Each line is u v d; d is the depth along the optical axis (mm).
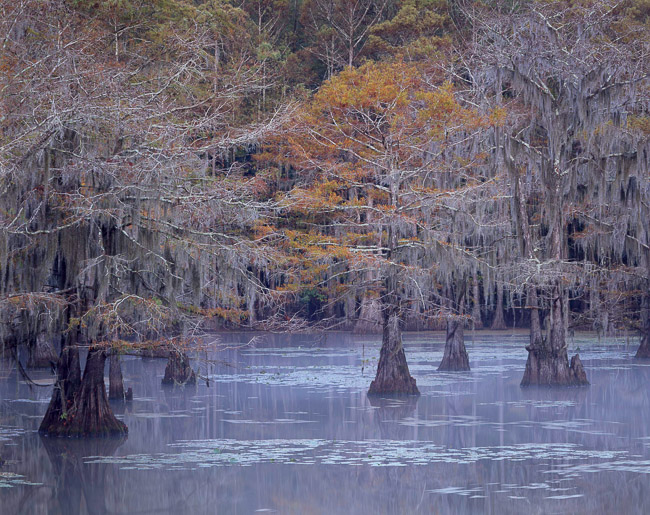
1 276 21094
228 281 24422
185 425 26859
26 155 20859
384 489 17844
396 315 34594
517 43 40844
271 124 28109
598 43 42812
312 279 35188
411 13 71500
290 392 36312
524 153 36562
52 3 31859
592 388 36844
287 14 80875
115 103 23531
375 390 34375
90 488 18047
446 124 36719
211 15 47969
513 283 36438
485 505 16391
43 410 31562
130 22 37938
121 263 22344
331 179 40000
